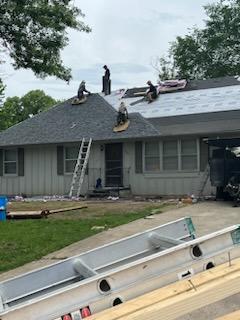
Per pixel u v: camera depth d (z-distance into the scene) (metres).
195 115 20.52
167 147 19.66
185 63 43.41
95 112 22.78
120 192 20.09
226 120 19.34
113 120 21.50
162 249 3.90
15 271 7.51
